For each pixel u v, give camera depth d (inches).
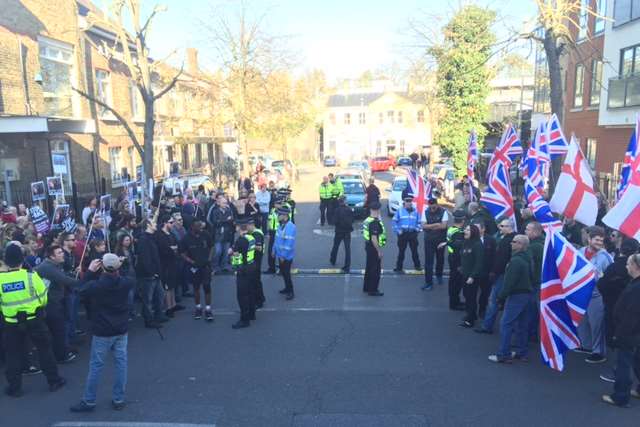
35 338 254.8
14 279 248.5
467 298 339.9
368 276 416.8
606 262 297.1
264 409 237.6
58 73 713.0
